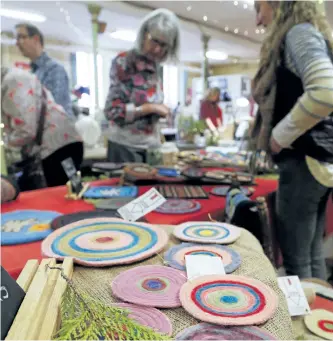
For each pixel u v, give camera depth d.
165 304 0.48
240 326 0.43
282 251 1.32
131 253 0.64
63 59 3.75
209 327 0.43
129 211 0.87
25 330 0.37
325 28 1.11
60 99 1.93
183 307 0.47
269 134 1.23
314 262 1.32
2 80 1.61
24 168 1.82
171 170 1.84
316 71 0.98
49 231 0.95
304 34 1.04
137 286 0.53
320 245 1.32
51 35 3.44
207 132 2.94
